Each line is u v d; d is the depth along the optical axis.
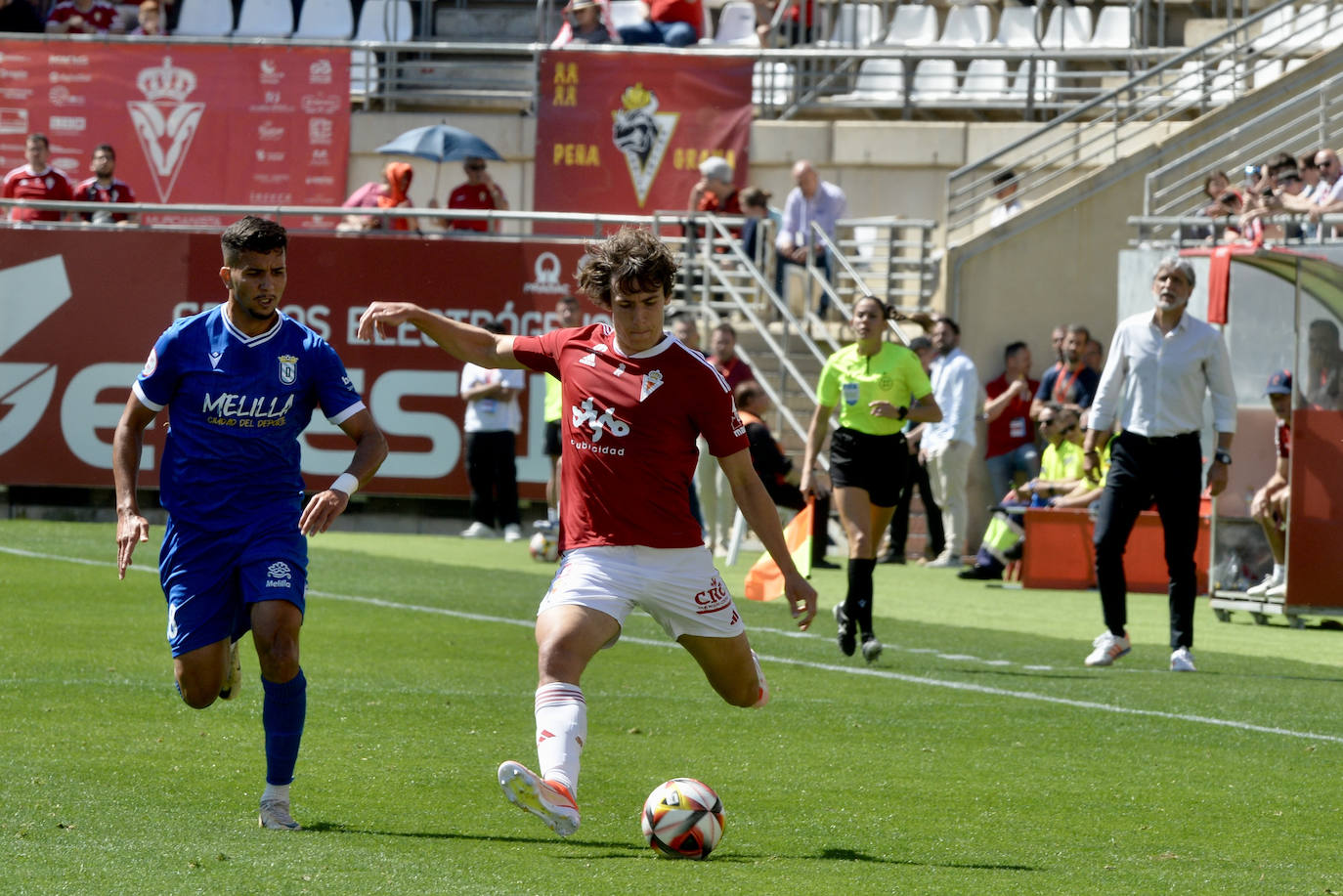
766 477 56.31
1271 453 48.53
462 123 78.75
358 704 28.55
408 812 20.30
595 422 18.42
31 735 24.52
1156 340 35.28
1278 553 47.31
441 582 49.19
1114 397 35.88
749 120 75.25
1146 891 17.11
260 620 18.84
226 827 18.98
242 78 76.38
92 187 70.12
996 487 64.94
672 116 75.19
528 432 65.62
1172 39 84.62
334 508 18.89
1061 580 54.84
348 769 22.92
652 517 18.42
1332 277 41.66
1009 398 64.31
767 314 69.81
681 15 80.31
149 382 19.34
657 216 66.69
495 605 44.38
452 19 89.56
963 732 27.67
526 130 78.81
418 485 66.56
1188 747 26.66
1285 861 18.95
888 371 34.91
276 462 19.55
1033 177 77.12
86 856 17.12
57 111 76.44
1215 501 48.69
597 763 24.06
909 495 62.41
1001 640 40.88
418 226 70.94
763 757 24.94
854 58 79.50
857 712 29.41
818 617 44.78
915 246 70.50
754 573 41.06
